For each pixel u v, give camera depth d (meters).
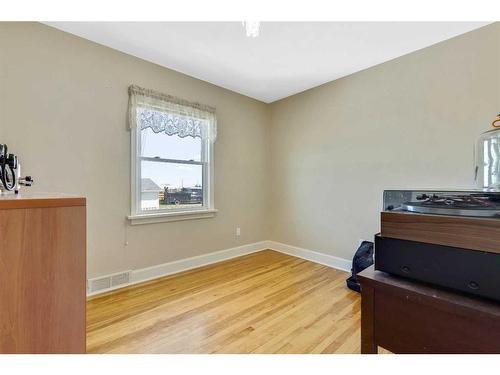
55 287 0.80
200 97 2.93
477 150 1.06
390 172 2.48
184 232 2.83
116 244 2.34
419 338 0.62
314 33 2.01
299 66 2.59
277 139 3.66
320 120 3.11
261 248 3.69
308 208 3.25
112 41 2.17
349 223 2.83
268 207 3.78
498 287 0.53
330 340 1.56
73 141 2.09
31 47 1.90
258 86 3.13
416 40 2.12
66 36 2.04
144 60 2.47
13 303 0.71
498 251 0.53
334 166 2.96
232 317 1.83
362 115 2.70
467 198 0.68
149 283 2.44
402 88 2.38
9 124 1.82
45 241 0.78
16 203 0.72
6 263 0.70
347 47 2.23
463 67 2.03
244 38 2.09
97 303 2.03
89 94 2.17
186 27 1.95
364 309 0.72
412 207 0.70
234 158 3.34
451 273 0.59
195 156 2.97
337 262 2.93
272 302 2.06
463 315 0.55
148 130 2.57
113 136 2.31
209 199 3.06
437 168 2.17
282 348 1.48
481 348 0.53
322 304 2.03
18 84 1.85
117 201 2.34
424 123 2.25
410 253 0.66
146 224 2.53
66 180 2.06
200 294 2.20
